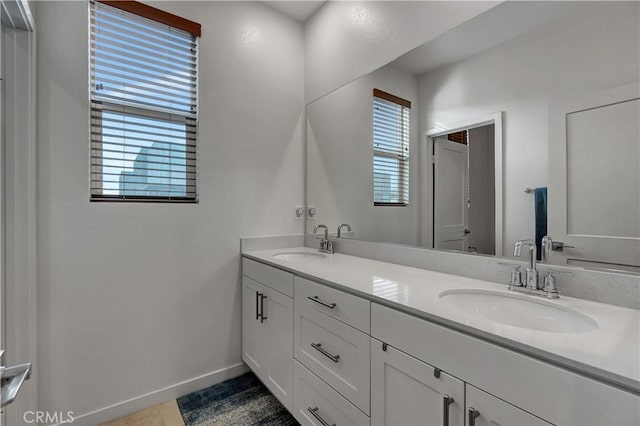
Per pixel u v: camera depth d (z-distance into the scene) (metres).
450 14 1.48
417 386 0.95
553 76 1.15
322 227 2.27
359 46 1.96
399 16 1.72
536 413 0.69
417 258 1.61
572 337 0.74
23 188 1.38
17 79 1.36
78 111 1.57
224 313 2.06
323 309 1.35
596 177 1.04
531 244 1.12
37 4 1.46
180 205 1.89
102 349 1.65
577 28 1.09
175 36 1.88
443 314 0.89
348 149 2.05
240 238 2.12
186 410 1.76
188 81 1.93
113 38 1.68
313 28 2.34
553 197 1.15
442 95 1.53
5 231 1.34
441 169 1.54
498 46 1.31
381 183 1.84
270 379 1.76
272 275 1.75
